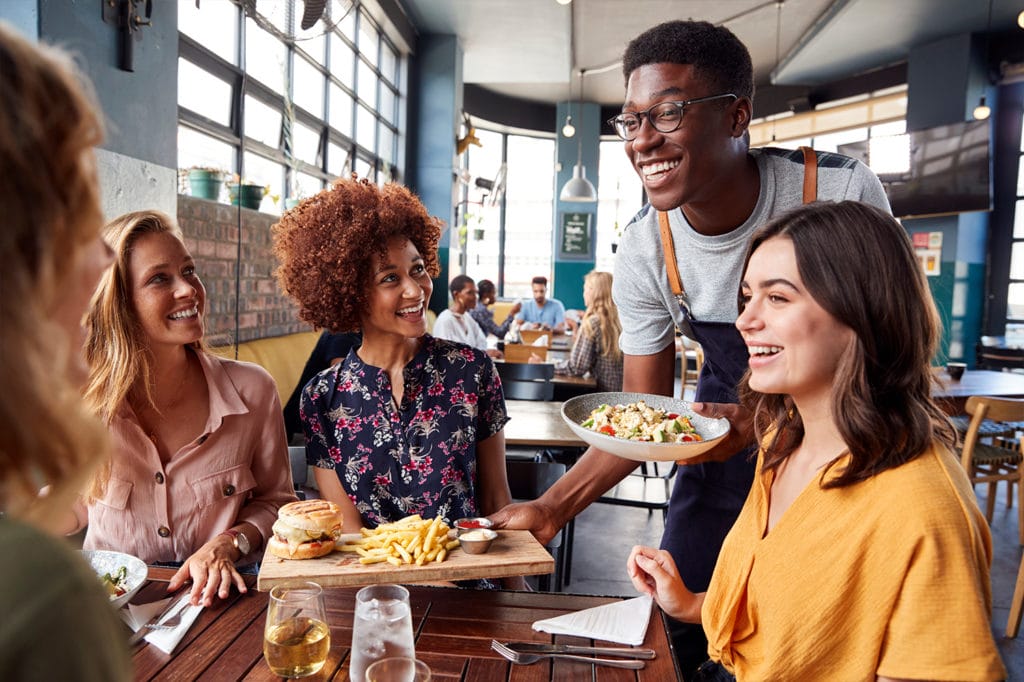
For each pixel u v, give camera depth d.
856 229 0.98
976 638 0.83
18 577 0.37
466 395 1.71
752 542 1.13
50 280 0.41
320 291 1.68
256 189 3.96
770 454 1.20
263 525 1.62
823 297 0.98
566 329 8.60
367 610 0.99
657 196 1.45
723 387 1.81
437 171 7.96
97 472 1.47
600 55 8.62
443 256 8.11
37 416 0.40
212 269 3.41
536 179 11.72
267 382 1.75
